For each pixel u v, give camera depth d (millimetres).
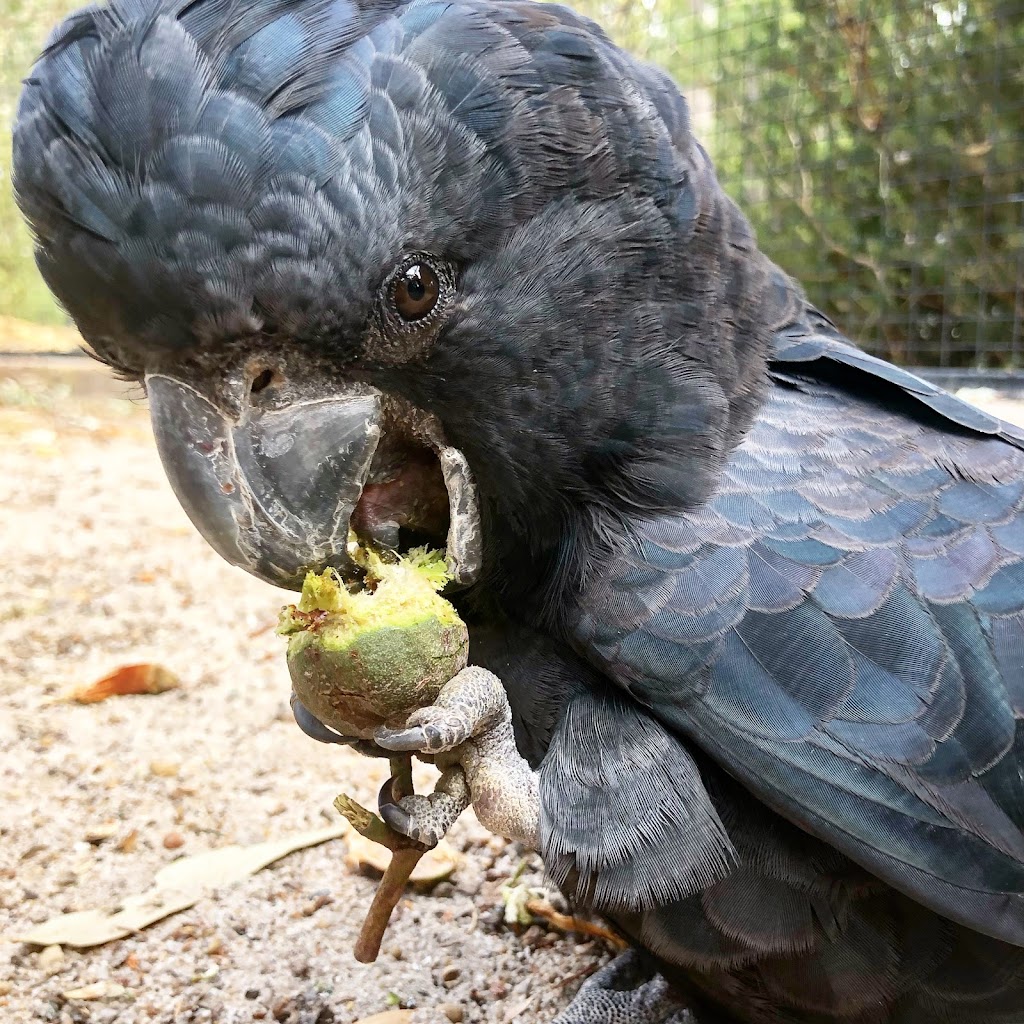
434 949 340
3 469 964
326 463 234
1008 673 249
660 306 255
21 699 500
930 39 1036
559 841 243
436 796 234
